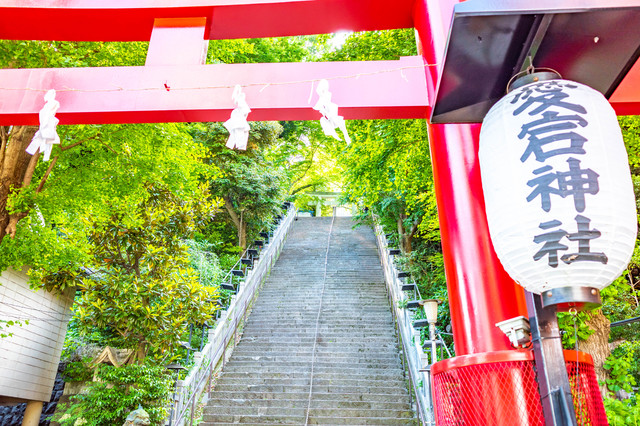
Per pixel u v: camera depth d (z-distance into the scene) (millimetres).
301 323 11094
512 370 2201
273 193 15727
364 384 8430
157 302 8164
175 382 7824
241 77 3176
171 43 3486
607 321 5066
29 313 8344
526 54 2064
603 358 4879
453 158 2900
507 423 2127
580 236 1701
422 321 7559
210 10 3559
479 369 2256
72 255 6359
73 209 6094
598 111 1900
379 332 10500
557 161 1781
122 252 8750
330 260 15938
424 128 6797
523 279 1839
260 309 12102
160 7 3527
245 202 15242
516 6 1835
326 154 22266
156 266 8352
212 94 3131
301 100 3076
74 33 3846
